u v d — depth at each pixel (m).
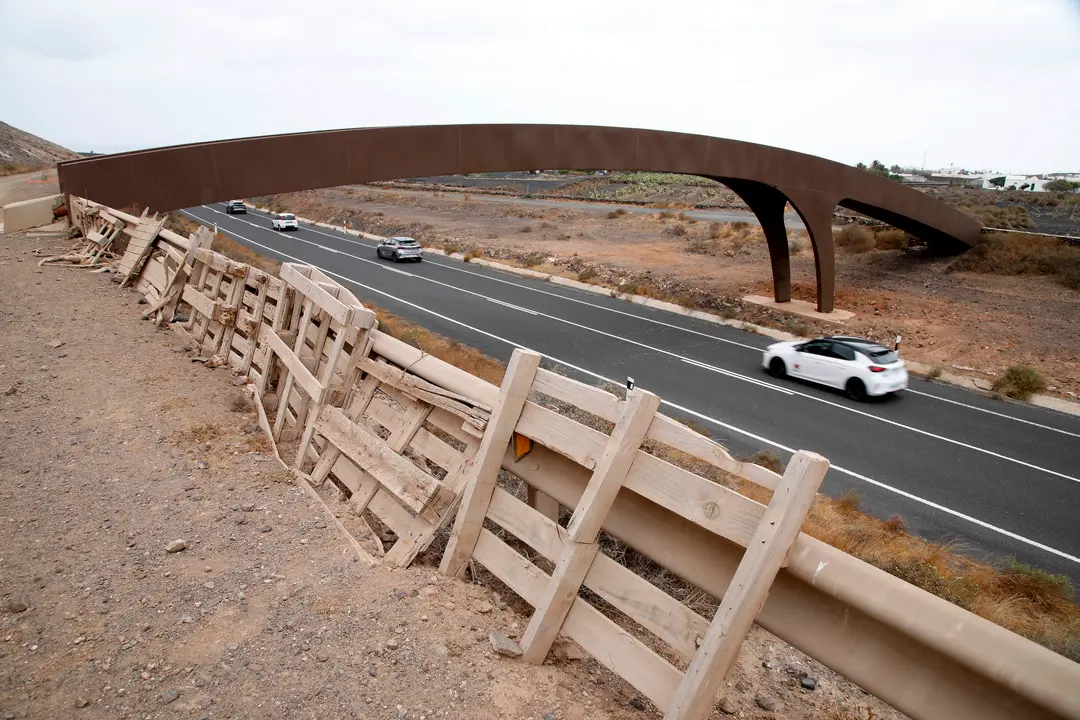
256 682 3.33
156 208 15.40
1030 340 20.91
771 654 4.64
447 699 3.28
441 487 4.50
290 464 6.20
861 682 2.69
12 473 5.48
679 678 3.07
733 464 3.02
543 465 4.14
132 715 3.08
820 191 23.34
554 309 26.06
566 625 3.69
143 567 4.29
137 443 6.19
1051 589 8.16
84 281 12.61
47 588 4.01
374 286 29.31
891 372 16.22
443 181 99.44
